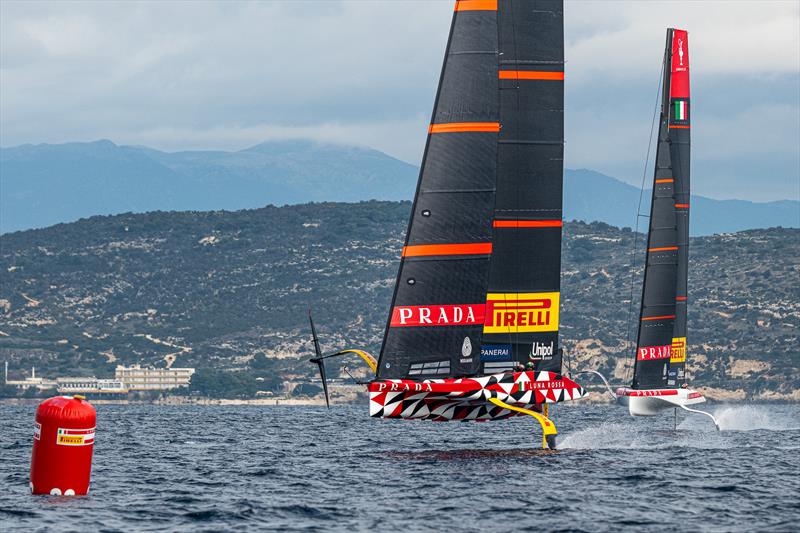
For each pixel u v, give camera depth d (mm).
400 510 99625
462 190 130875
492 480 119250
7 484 116000
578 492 110062
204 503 104250
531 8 142750
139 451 170625
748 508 101375
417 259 130500
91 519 93562
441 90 131125
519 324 142375
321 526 92062
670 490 112125
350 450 169625
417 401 132000
